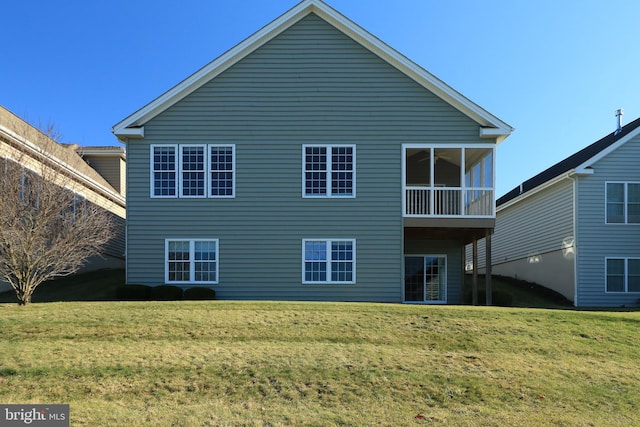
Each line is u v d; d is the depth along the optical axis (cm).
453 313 990
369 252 1416
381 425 523
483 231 1498
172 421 519
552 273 1881
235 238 1418
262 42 1441
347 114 1436
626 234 1667
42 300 1363
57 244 1172
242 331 843
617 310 1393
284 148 1431
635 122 1939
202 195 1424
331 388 620
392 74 1442
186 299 1360
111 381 623
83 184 1830
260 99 1437
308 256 1420
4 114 1534
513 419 546
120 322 876
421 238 1648
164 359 698
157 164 1432
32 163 1288
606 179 1678
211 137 1431
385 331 863
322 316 947
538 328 901
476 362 725
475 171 1675
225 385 621
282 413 546
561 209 1806
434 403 586
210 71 1425
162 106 1433
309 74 1441
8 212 1102
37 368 657
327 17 1437
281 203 1425
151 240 1415
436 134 1433
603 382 663
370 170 1430
